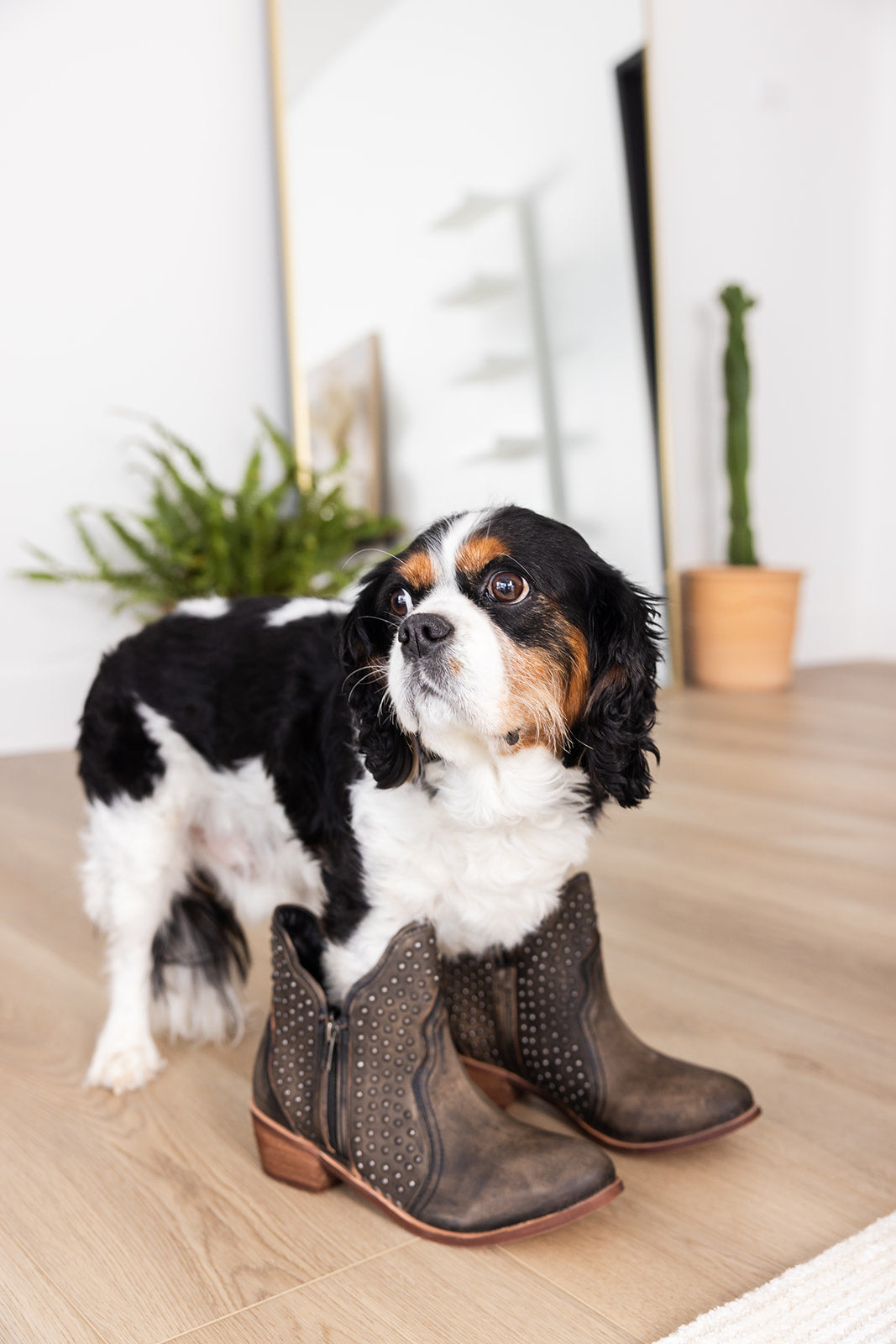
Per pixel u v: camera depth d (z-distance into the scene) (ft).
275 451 13.70
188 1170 4.50
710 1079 4.60
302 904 5.30
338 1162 4.22
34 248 12.01
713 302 17.20
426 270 14.21
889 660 19.48
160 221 12.72
